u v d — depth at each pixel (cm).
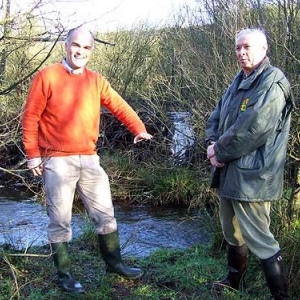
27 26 396
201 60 740
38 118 351
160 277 399
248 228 331
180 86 781
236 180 325
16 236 534
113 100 380
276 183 324
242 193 322
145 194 749
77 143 356
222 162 331
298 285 356
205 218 558
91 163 367
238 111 331
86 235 484
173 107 805
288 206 415
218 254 458
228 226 359
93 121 364
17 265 405
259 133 313
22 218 634
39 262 419
